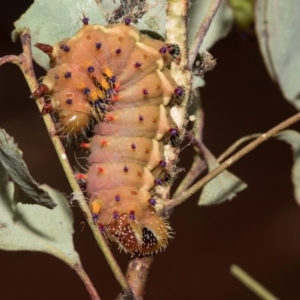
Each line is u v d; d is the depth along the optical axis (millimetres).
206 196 713
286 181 1190
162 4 692
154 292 1105
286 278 1124
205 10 730
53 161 1177
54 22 686
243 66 1258
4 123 1217
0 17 1190
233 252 1143
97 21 687
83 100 667
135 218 663
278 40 737
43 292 1099
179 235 1150
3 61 640
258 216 1169
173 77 672
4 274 1107
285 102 1229
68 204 684
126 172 668
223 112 1229
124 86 669
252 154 1209
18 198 655
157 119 669
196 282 1115
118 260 1109
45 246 674
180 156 1105
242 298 1104
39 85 647
